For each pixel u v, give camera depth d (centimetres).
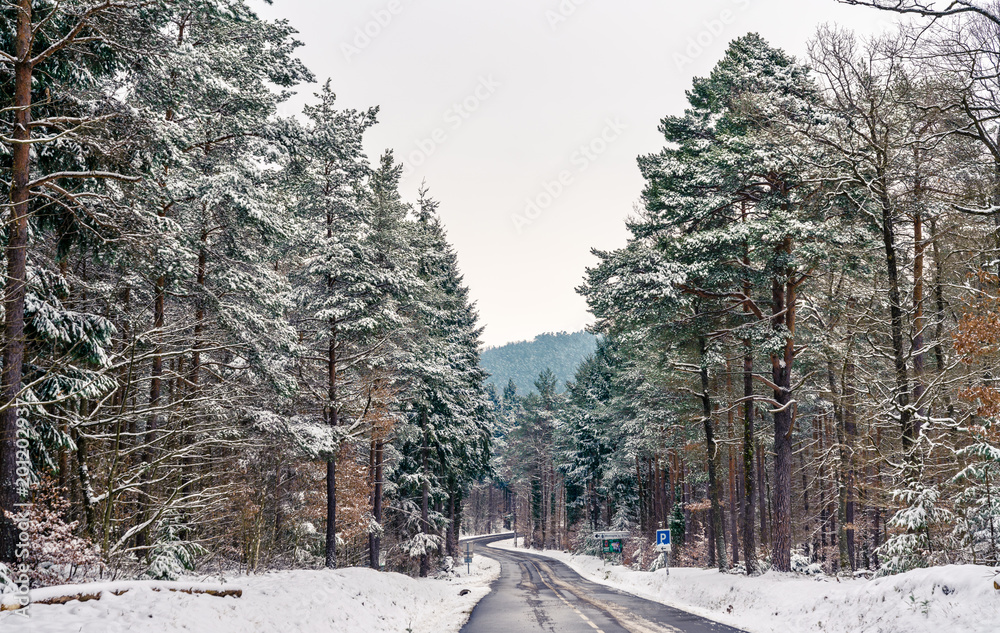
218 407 1805
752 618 1642
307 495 2544
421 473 3731
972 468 1440
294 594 1387
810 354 2675
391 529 3716
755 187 2328
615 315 2527
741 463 4294
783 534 2186
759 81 2300
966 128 1570
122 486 1478
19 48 1105
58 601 873
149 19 1231
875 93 1802
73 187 1293
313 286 2534
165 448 1825
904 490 1608
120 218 1340
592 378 6328
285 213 2323
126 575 1266
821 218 2127
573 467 6938
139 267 1479
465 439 3862
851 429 3030
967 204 1748
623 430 4541
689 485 4628
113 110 1247
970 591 1070
